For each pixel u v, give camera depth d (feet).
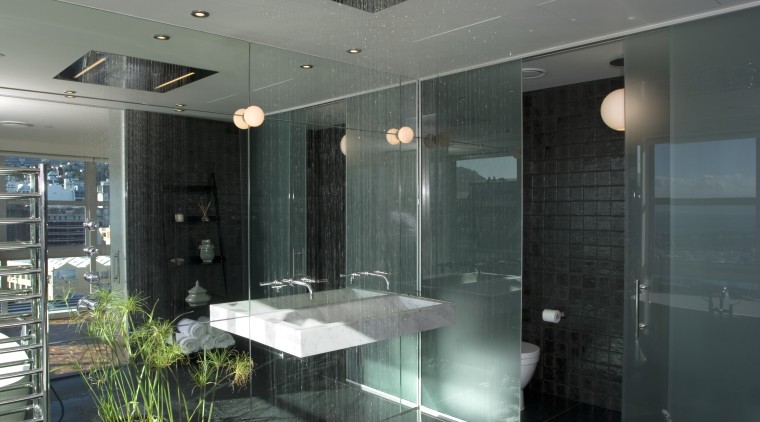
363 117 12.03
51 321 7.76
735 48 8.52
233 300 9.86
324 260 11.36
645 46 9.50
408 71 12.33
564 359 13.51
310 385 11.22
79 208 8.00
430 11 8.51
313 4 8.14
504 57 11.21
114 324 8.39
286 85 10.66
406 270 13.09
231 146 9.81
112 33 8.43
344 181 11.72
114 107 8.43
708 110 8.81
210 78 9.53
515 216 11.23
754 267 8.40
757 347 8.39
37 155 7.68
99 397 8.28
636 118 9.65
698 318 9.00
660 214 9.40
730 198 8.63
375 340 10.37
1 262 7.45
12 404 7.62
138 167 8.64
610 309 12.67
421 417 12.98
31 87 7.68
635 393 9.77
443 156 12.69
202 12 8.46
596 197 12.90
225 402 9.77
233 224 9.85
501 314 11.60
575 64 11.57
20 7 7.61
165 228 8.94
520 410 11.46
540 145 13.93
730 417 8.66
